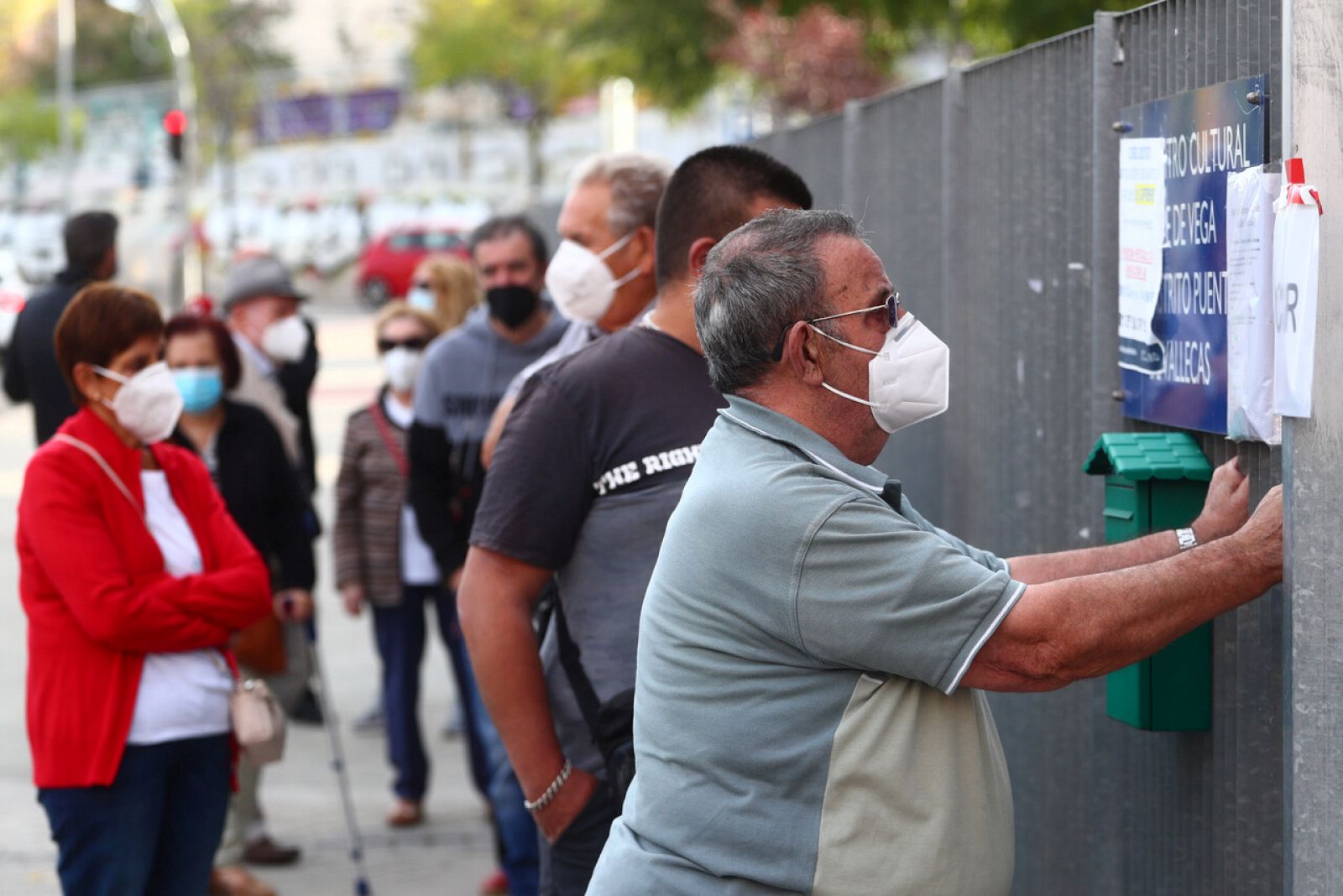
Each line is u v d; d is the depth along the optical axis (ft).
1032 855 14.96
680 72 54.29
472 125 186.70
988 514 15.81
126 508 15.03
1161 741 11.73
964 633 8.29
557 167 179.83
